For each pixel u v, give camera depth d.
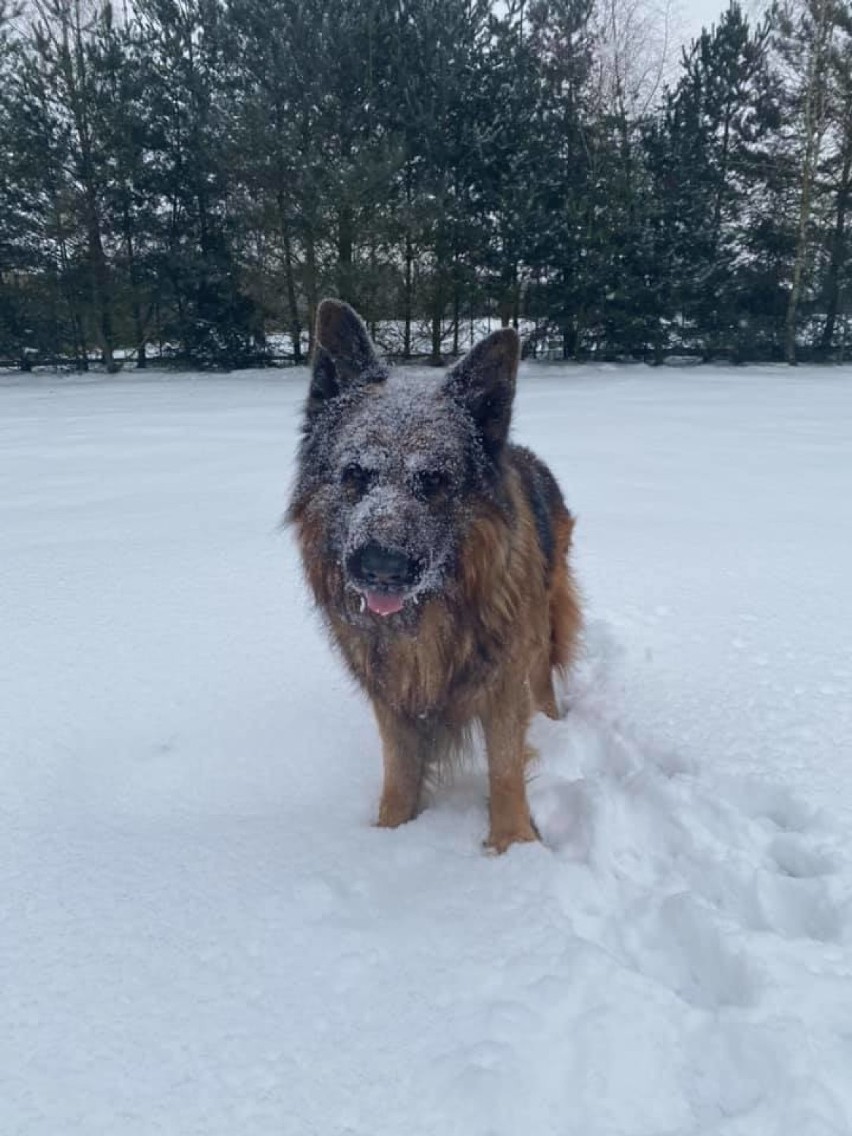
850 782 1.09
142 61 8.22
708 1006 0.78
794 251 9.23
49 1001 0.75
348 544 0.95
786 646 1.51
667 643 1.55
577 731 1.31
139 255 8.72
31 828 1.02
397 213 7.36
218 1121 0.64
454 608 1.01
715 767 1.15
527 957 0.80
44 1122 0.64
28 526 2.43
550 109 8.23
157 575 1.91
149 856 0.97
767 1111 0.64
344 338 1.10
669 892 0.94
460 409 1.04
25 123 8.02
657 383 7.11
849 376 7.79
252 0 7.55
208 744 1.23
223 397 6.53
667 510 2.52
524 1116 0.64
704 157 8.68
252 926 0.85
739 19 8.98
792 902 0.91
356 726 1.29
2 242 8.42
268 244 7.95
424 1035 0.71
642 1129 0.63
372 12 7.47
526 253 7.96
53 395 7.03
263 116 7.27
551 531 1.33
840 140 9.03
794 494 2.76
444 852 1.01
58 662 1.46
